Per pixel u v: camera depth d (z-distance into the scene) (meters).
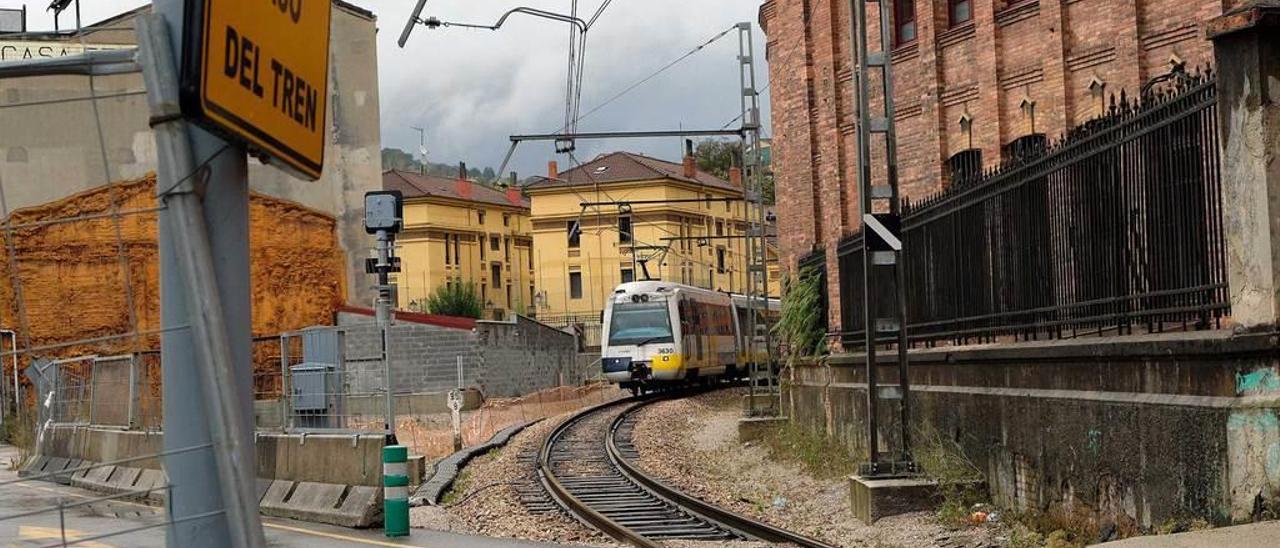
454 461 23.05
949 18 21.98
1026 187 13.48
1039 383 12.69
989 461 13.98
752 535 14.18
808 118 25.83
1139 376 10.53
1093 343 11.20
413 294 89.75
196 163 2.89
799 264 26.30
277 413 14.99
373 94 41.09
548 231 91.81
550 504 17.48
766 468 22.34
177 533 2.89
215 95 2.82
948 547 12.27
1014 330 13.71
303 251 39.16
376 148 40.91
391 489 12.30
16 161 27.53
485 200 96.12
